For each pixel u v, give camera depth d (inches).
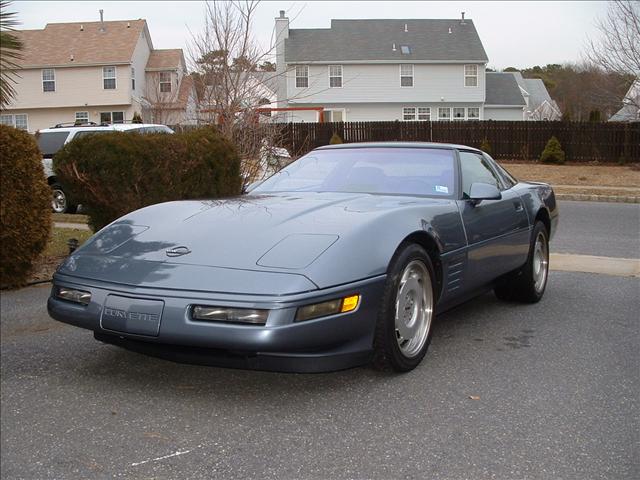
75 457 113.7
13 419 128.6
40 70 1541.6
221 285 124.6
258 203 164.1
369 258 135.7
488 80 1857.8
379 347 142.2
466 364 161.6
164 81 1637.6
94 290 133.6
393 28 1705.2
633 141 1012.5
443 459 112.4
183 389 143.9
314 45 1635.1
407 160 191.9
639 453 115.0
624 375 154.6
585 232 435.2
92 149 282.4
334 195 173.8
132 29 1604.3
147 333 125.8
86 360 163.2
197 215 155.3
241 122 466.0
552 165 1024.2
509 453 114.7
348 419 128.4
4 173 235.0
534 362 163.8
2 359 163.6
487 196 173.8
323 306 124.6
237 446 117.3
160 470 109.2
